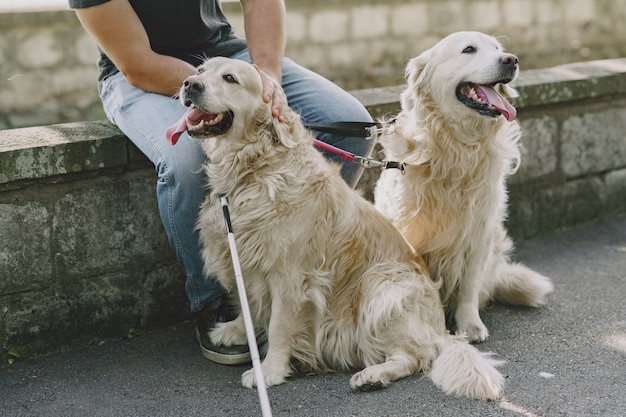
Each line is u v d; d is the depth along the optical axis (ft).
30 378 10.46
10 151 10.45
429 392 9.70
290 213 9.95
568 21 34.14
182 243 10.75
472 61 10.66
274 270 10.07
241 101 9.72
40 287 11.09
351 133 11.48
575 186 16.66
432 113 11.10
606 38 35.37
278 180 9.91
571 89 15.74
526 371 10.33
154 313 12.11
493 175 11.21
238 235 10.02
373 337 10.26
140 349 11.39
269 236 9.93
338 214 10.36
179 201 10.46
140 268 11.89
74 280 11.35
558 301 12.82
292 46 28.27
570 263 14.64
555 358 10.71
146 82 11.05
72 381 10.37
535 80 15.55
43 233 10.99
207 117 9.89
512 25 32.81
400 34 30.27
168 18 11.38
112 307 11.70
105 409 9.59
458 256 11.48
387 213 11.79
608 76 16.21
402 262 10.79
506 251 13.87
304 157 10.16
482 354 10.04
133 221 11.69
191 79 9.45
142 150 10.90
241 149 9.93
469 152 11.00
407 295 10.21
